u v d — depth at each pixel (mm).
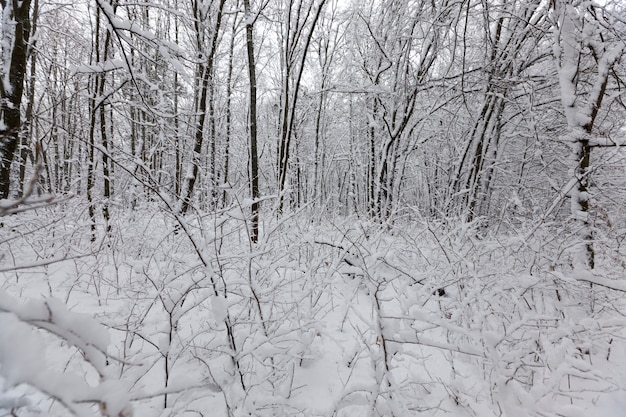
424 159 12398
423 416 2207
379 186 7672
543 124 6734
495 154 8320
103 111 6281
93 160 6227
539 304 2936
